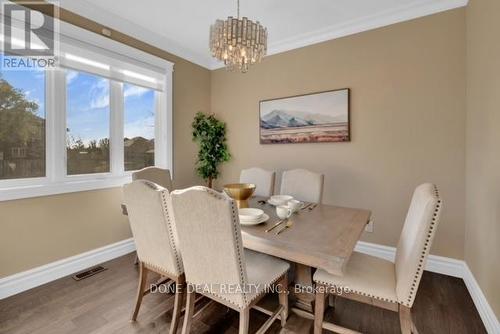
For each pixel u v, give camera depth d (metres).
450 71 2.38
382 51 2.68
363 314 1.87
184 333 1.53
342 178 2.95
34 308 1.93
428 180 2.51
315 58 3.08
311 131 3.12
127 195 1.67
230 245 1.25
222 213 1.22
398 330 1.71
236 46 2.01
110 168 2.89
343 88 2.90
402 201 2.64
